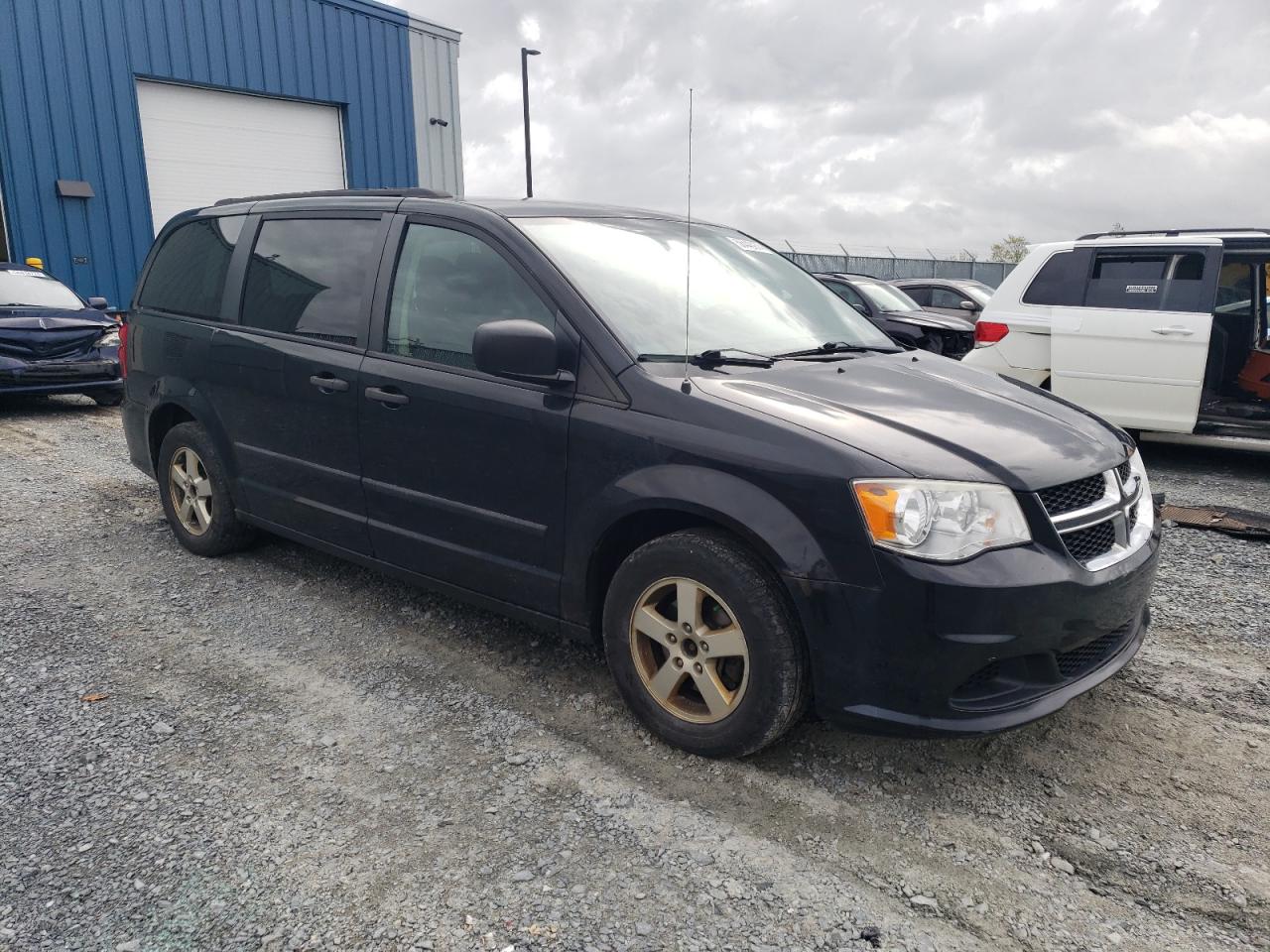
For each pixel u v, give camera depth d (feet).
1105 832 8.36
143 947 6.83
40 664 11.54
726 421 8.89
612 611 9.78
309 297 13.05
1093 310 23.43
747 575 8.64
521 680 11.19
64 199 46.29
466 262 11.25
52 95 45.47
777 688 8.65
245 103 54.03
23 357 30.68
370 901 7.32
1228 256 22.70
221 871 7.68
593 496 9.63
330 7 57.00
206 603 13.62
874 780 9.12
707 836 8.21
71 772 9.15
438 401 10.98
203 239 15.42
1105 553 8.94
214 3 51.37
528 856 7.91
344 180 59.67
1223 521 18.01
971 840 8.23
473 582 11.18
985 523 8.08
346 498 12.46
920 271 75.51
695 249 12.39
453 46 65.10
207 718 10.25
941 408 9.55
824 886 7.59
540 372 9.62
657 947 6.87
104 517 18.10
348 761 9.39
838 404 9.29
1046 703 8.46
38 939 6.90
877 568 8.00
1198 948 6.96
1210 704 10.75
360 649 12.09
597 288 10.43
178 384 15.12
